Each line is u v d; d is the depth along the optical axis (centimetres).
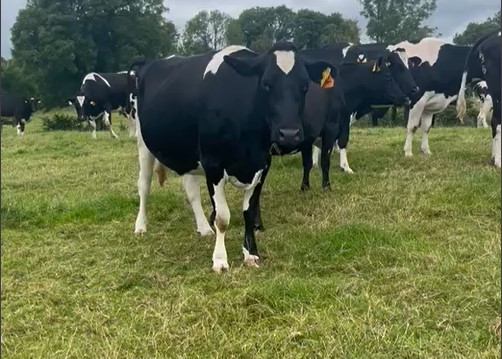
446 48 961
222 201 470
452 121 2203
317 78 474
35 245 561
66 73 4525
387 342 333
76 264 501
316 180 788
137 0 4644
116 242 564
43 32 4284
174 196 708
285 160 930
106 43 4656
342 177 795
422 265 449
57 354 338
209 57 492
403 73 855
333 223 576
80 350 342
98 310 402
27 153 1277
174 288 431
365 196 667
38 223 636
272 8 4138
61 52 4203
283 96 425
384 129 1664
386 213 604
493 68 815
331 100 706
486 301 374
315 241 511
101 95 1739
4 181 870
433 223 561
